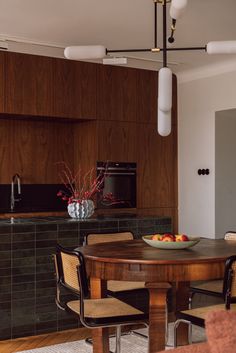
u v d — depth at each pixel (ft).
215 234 20.93
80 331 13.97
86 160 20.65
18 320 13.24
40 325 13.57
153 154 21.27
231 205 21.67
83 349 12.41
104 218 15.03
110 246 11.28
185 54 18.62
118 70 20.33
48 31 15.74
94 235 12.97
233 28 15.52
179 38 16.51
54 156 21.38
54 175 21.38
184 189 22.34
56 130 21.42
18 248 13.14
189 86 21.97
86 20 14.75
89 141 20.39
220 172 21.12
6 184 20.33
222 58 19.30
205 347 4.98
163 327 9.61
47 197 21.22
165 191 21.59
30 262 13.32
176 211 21.97
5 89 17.89
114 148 20.26
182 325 12.03
